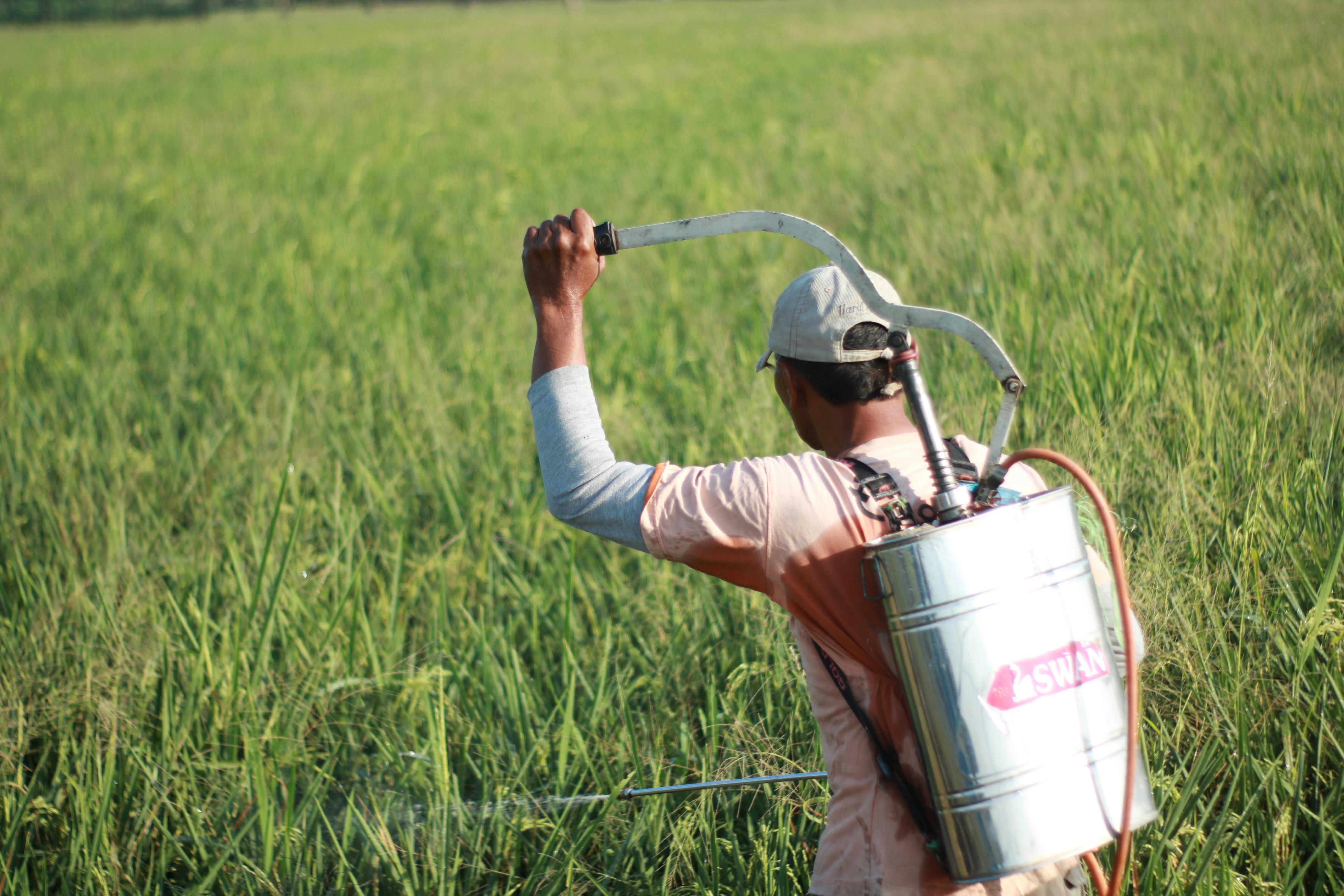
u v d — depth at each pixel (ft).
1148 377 13.80
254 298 25.63
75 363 21.25
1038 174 27.35
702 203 31.83
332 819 10.02
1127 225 21.04
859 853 5.57
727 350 18.70
